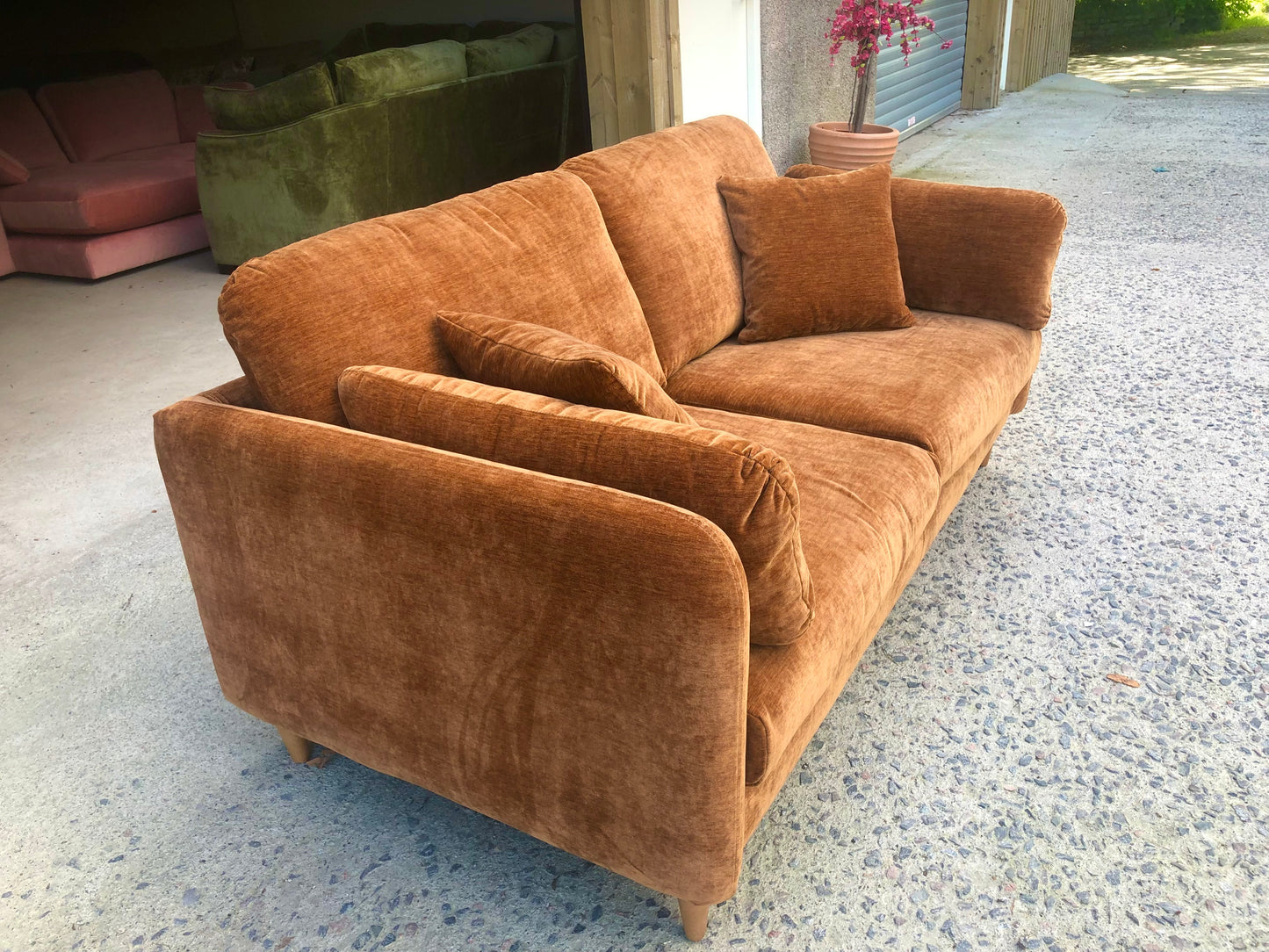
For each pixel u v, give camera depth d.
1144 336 3.34
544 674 1.19
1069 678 1.82
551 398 1.31
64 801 1.65
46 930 1.42
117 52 6.29
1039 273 2.31
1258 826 1.50
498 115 5.13
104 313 4.17
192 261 4.97
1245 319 3.42
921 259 2.43
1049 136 6.52
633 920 1.40
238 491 1.36
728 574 1.04
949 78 7.43
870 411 1.91
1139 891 1.40
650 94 3.64
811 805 1.58
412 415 1.32
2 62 6.58
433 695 1.32
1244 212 4.60
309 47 6.83
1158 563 2.14
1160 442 2.65
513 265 1.74
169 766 1.72
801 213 2.29
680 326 2.16
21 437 2.99
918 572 2.17
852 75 5.38
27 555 2.36
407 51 4.54
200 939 1.40
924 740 1.69
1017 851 1.47
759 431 1.88
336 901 1.45
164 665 1.98
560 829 1.31
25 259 4.73
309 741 1.71
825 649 1.36
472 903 1.44
